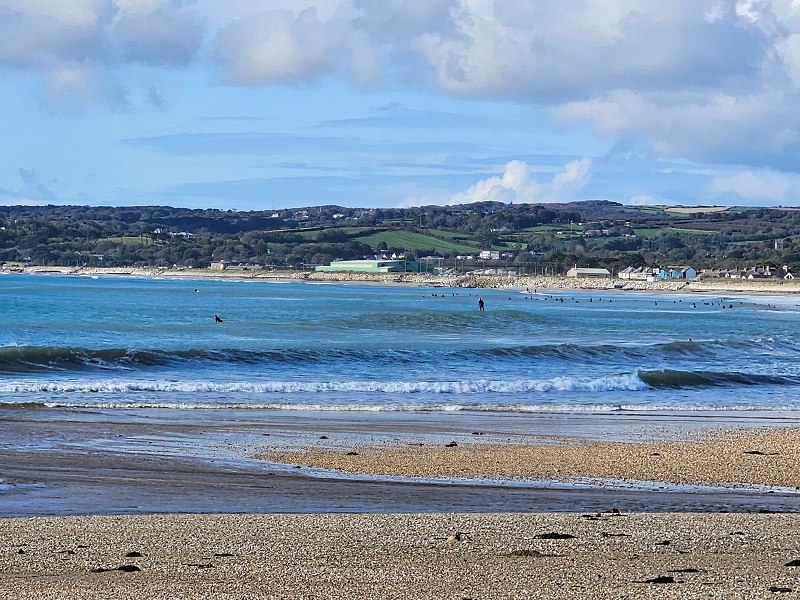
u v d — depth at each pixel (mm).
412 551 16422
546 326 97938
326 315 109750
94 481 23500
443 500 22125
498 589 13930
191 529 18047
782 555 16500
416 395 43969
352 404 40312
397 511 20906
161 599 13266
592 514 20062
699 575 14898
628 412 40312
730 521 19312
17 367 49844
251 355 56438
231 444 29547
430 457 27891
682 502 22359
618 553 16438
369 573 14852
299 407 38875
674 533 18078
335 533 17781
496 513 20406
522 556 16172
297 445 29641
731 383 50969
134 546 16609
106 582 14203
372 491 22984
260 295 188375
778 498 23125
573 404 42156
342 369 53875
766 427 36312
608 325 103500
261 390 43656
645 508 21531
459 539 17328
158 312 111812
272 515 19641
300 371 52688
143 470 25062
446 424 35375
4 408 36469
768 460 28344
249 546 16672
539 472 25875
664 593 13742
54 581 14258
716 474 26109
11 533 17531
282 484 23641
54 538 17172
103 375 49000
